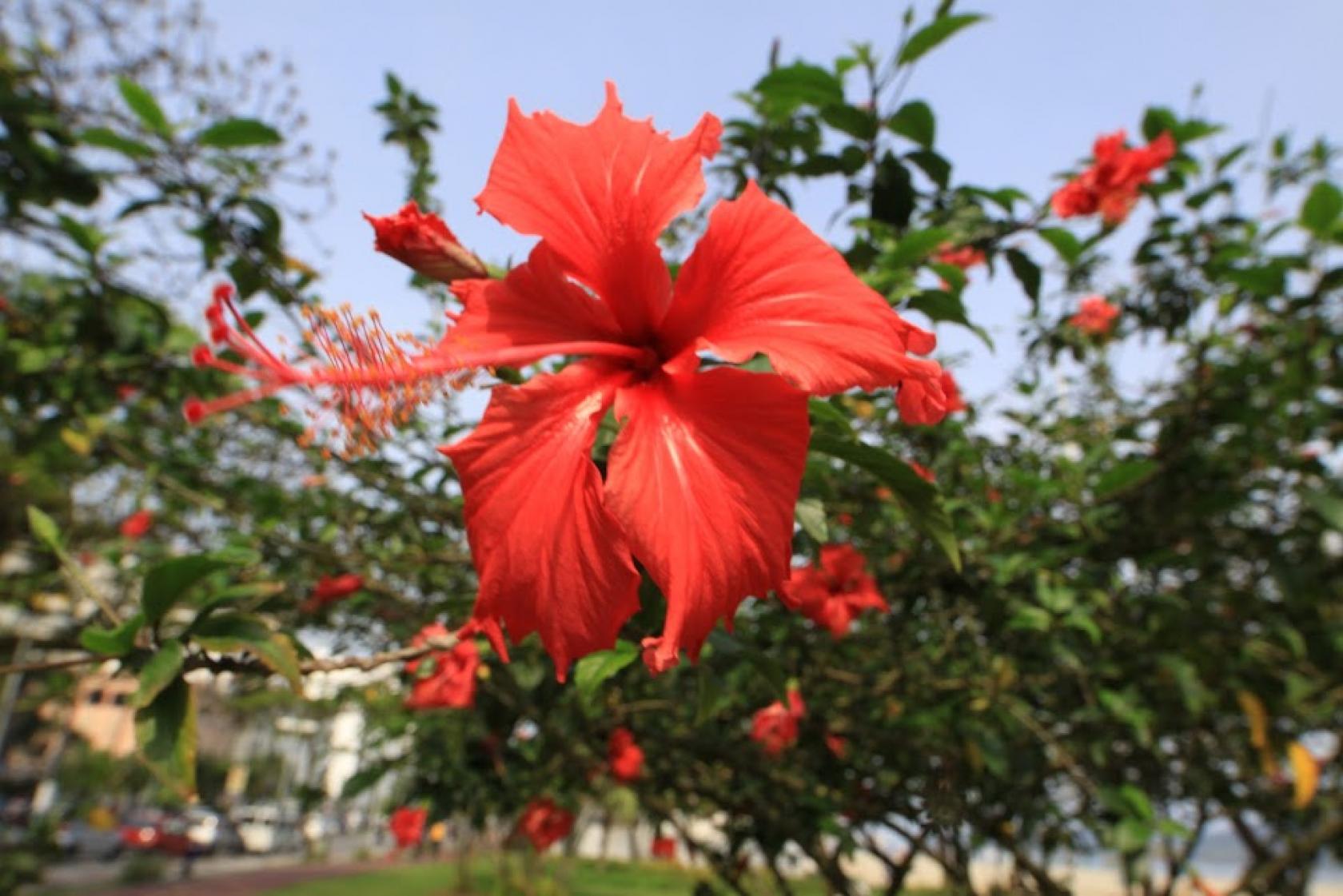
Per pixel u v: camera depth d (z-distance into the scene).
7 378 4.03
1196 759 4.36
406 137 3.42
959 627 3.71
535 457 1.16
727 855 3.38
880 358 1.04
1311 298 3.21
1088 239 3.01
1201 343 3.54
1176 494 3.62
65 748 31.11
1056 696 3.76
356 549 3.89
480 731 3.55
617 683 2.70
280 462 4.77
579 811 4.90
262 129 2.80
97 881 16.67
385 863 27.72
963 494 3.58
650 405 1.18
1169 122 3.07
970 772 3.23
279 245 3.21
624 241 1.28
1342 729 4.60
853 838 2.93
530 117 1.30
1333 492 3.60
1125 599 3.69
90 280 3.54
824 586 2.81
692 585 1.05
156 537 5.40
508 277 1.29
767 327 1.13
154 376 3.96
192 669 1.40
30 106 3.43
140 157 3.12
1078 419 4.32
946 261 2.79
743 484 1.09
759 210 1.19
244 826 29.09
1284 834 4.89
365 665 1.55
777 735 2.85
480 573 1.14
